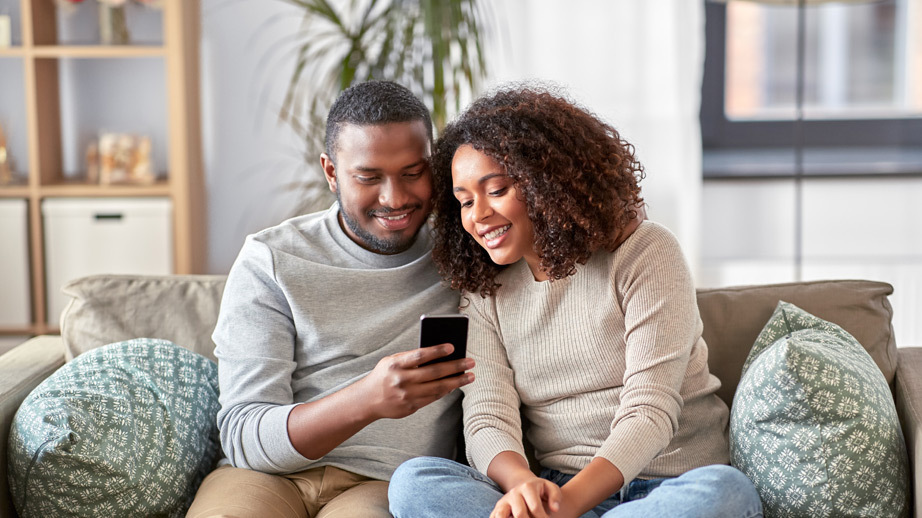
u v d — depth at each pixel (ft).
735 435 4.88
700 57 11.82
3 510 4.90
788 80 12.32
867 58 12.02
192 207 11.20
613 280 4.92
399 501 4.50
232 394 5.02
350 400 4.60
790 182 12.23
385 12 9.96
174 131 10.81
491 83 11.56
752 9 12.28
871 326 5.68
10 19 11.35
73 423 4.69
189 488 5.09
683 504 4.17
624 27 11.78
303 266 5.18
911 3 11.82
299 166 12.16
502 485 4.65
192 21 11.16
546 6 11.76
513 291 5.20
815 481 4.56
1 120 11.11
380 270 5.28
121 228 10.93
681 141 11.89
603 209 4.79
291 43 11.91
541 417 5.16
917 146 12.01
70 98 11.84
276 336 5.13
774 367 4.67
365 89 5.13
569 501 4.36
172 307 5.89
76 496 4.70
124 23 10.97
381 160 4.96
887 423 4.65
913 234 12.05
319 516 4.76
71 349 5.78
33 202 10.85
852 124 12.12
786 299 5.78
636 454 4.52
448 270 5.27
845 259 12.16
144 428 4.92
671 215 12.03
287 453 4.75
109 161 11.10
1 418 4.95
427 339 4.48
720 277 12.32
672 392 4.69
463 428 5.43
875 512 4.54
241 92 12.01
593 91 11.89
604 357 4.95
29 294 10.92
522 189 4.77
